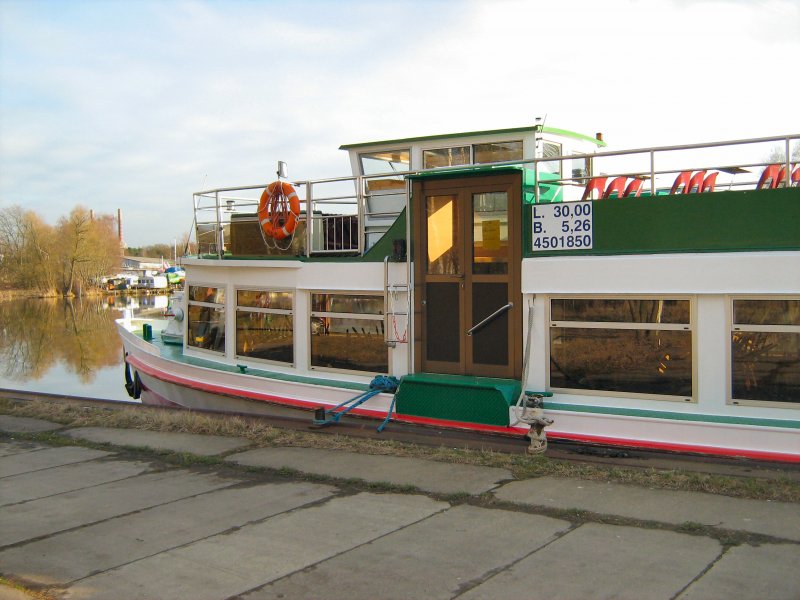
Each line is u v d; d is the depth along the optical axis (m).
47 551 5.23
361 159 11.78
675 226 7.52
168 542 5.34
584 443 7.69
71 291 77.81
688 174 8.73
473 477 6.82
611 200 7.81
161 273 102.19
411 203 9.08
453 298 8.86
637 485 6.44
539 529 5.41
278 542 5.28
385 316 9.26
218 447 8.32
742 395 7.30
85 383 23.58
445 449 7.80
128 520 5.88
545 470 6.94
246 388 10.37
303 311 10.14
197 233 12.55
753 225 7.19
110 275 88.56
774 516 5.57
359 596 4.35
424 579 4.56
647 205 7.64
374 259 9.45
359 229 9.80
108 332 39.19
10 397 12.86
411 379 8.67
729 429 7.06
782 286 7.05
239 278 11.16
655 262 7.57
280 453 7.97
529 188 8.93
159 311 36.25
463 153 11.00
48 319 47.50
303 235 10.55
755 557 4.77
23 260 76.88
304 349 10.17
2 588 4.55
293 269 10.22
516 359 8.45
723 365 7.36
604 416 7.61
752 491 6.15
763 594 4.23
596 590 4.34
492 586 4.43
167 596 4.43
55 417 10.22
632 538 5.17
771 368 7.17
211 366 11.21
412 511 5.91
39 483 7.05
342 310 9.78
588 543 5.09
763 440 6.95
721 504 5.89
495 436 8.12
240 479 7.06
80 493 6.68
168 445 8.46
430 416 8.55
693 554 4.84
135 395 14.64
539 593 4.32
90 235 78.38
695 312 7.45
